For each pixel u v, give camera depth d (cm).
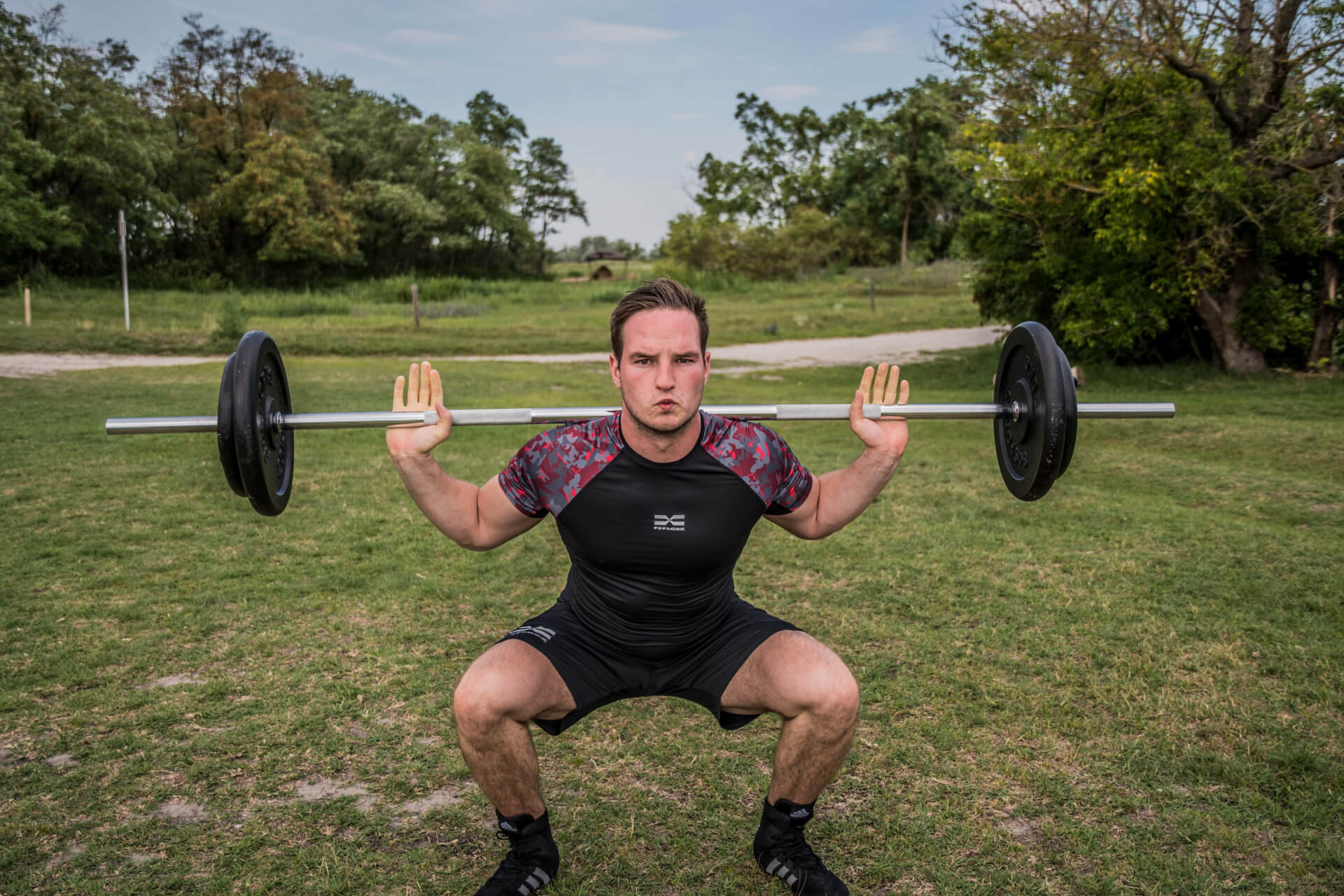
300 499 723
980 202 1834
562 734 361
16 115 3644
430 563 570
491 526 266
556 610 277
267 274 4769
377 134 5634
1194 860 278
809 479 271
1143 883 269
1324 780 320
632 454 249
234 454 273
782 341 2592
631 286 4644
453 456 899
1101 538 608
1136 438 1009
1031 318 1697
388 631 461
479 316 3209
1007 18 1362
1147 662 414
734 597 280
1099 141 1359
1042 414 290
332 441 973
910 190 5581
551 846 263
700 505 249
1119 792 316
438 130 5806
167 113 4700
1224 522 638
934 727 360
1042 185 1389
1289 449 893
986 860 280
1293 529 638
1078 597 499
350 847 287
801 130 6744
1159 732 355
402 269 5906
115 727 362
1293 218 1340
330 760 338
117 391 1270
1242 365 1448
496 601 502
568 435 253
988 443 1022
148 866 276
